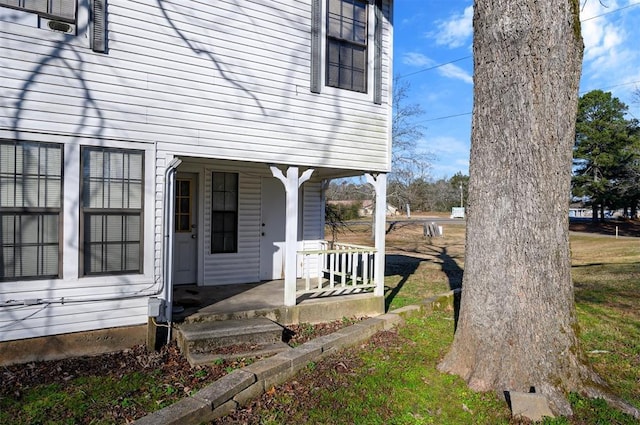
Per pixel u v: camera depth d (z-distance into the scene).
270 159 5.91
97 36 4.61
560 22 3.76
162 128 5.05
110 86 4.73
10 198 4.24
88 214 4.64
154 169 5.01
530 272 3.80
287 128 6.06
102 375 4.11
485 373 3.88
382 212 7.18
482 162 4.11
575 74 3.85
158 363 4.47
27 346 4.32
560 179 3.85
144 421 2.87
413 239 25.59
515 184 3.88
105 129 4.70
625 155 32.28
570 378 3.70
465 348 4.13
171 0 5.10
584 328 5.90
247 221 7.94
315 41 6.31
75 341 4.55
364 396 3.71
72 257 4.53
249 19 5.69
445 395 3.78
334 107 6.54
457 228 34.03
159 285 5.04
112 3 4.72
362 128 6.86
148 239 4.97
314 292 6.58
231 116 5.55
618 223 38.50
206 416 3.15
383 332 5.69
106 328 4.73
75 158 4.53
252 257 8.00
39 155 4.37
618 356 4.81
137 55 4.88
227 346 4.87
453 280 10.59
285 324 6.07
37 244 4.38
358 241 22.80
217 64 5.44
